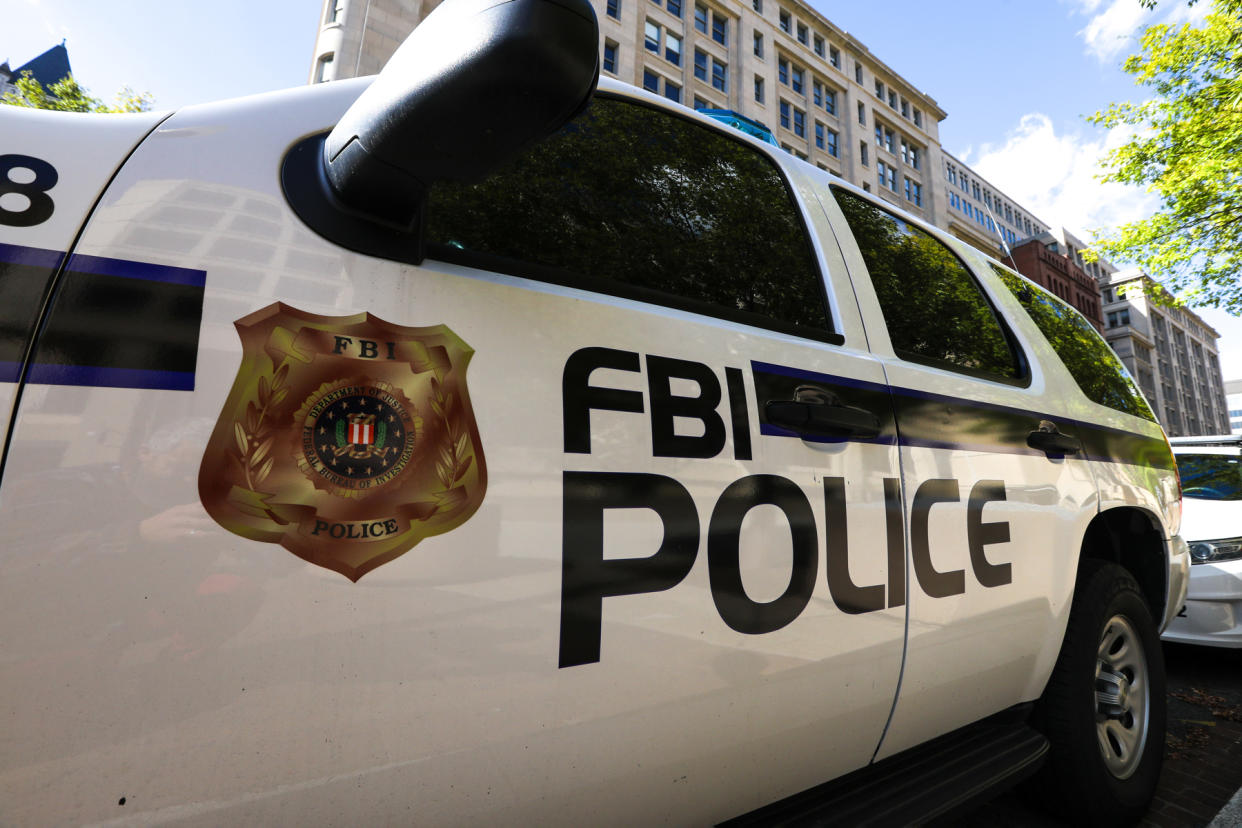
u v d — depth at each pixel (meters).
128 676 0.68
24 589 0.64
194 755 0.70
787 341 1.42
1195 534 4.07
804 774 1.32
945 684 1.57
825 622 1.30
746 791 1.22
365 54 18.92
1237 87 11.66
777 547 1.24
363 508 0.82
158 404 0.73
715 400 1.21
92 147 0.82
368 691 0.80
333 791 0.77
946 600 1.56
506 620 0.90
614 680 1.00
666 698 1.06
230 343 0.78
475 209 1.08
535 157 1.20
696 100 29.27
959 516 1.64
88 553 0.67
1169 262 12.73
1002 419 1.88
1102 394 2.54
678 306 1.27
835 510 1.35
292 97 1.03
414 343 0.90
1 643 0.63
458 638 0.86
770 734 1.22
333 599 0.78
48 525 0.66
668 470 1.11
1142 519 2.50
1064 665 2.00
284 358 0.80
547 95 0.69
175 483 0.72
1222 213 12.20
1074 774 1.99
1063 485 2.04
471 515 0.89
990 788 1.59
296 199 0.89
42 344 0.69
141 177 0.82
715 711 1.13
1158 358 70.94
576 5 0.66
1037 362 2.25
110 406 0.70
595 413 1.04
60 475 0.67
